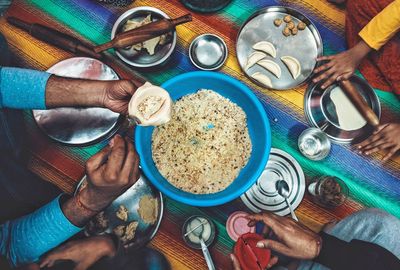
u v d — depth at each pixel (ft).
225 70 5.75
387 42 5.22
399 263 4.48
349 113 5.51
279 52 5.69
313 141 5.52
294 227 4.60
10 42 5.69
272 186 5.40
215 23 5.86
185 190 5.16
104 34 5.84
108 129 5.32
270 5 5.92
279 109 5.69
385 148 5.33
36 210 4.63
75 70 5.40
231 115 5.35
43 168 5.49
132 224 5.04
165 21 5.18
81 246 4.45
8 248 4.34
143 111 4.16
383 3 5.01
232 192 4.59
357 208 5.50
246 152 5.27
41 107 4.67
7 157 5.00
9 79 4.54
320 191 5.26
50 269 4.33
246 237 4.71
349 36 5.65
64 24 5.84
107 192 3.90
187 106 5.37
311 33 5.71
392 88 5.55
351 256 4.58
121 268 4.66
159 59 5.55
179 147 5.27
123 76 5.72
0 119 5.01
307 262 4.66
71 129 5.30
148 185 5.19
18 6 5.82
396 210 5.52
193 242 5.20
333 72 5.41
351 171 5.60
